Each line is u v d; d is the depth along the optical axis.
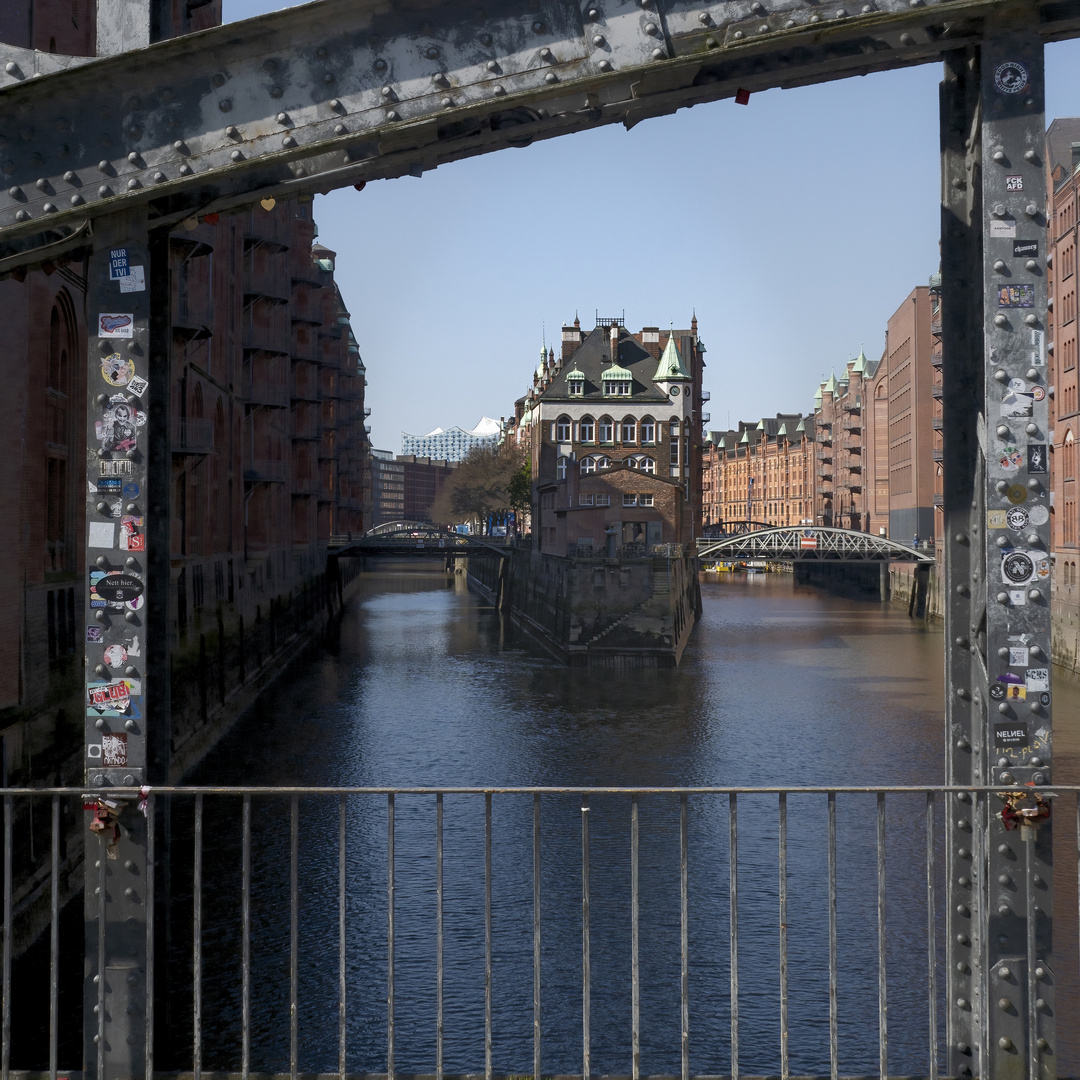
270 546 59.81
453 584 144.75
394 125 5.31
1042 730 5.42
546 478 93.56
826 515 157.00
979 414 5.77
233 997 17.98
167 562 6.46
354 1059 16.23
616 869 24.81
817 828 27.70
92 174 5.57
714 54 5.12
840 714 45.31
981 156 5.55
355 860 25.14
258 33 5.36
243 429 55.38
